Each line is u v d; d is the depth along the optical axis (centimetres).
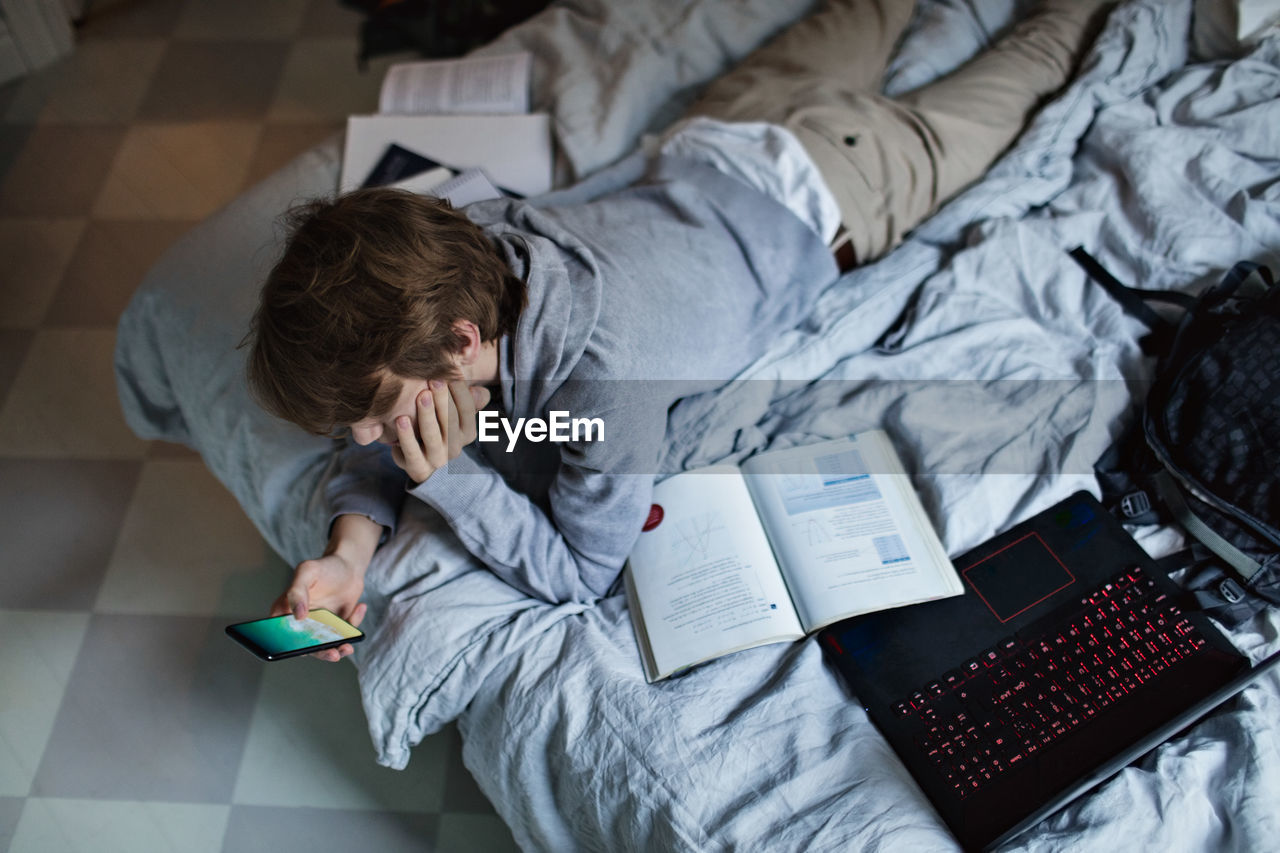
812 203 124
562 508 104
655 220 120
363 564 109
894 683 100
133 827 130
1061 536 107
